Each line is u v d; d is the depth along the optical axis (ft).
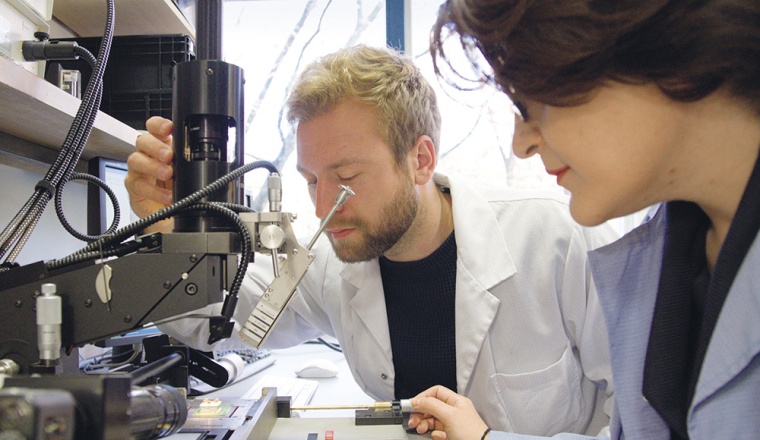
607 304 2.30
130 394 1.22
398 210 2.98
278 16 7.87
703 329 1.76
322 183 2.85
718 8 1.35
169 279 1.98
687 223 2.05
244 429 2.16
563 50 1.38
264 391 2.74
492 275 3.34
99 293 1.97
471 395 3.37
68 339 1.97
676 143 1.47
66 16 4.64
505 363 3.34
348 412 3.39
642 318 2.19
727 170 1.57
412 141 3.06
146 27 4.91
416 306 3.55
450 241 3.48
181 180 2.21
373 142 2.81
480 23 1.51
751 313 1.56
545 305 3.37
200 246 2.00
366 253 3.00
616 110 1.42
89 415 1.10
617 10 1.32
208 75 2.17
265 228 2.04
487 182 7.63
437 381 3.51
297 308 4.02
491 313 3.28
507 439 2.51
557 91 1.43
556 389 3.25
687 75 1.36
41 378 1.13
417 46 7.63
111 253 2.01
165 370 2.68
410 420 2.71
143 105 4.37
